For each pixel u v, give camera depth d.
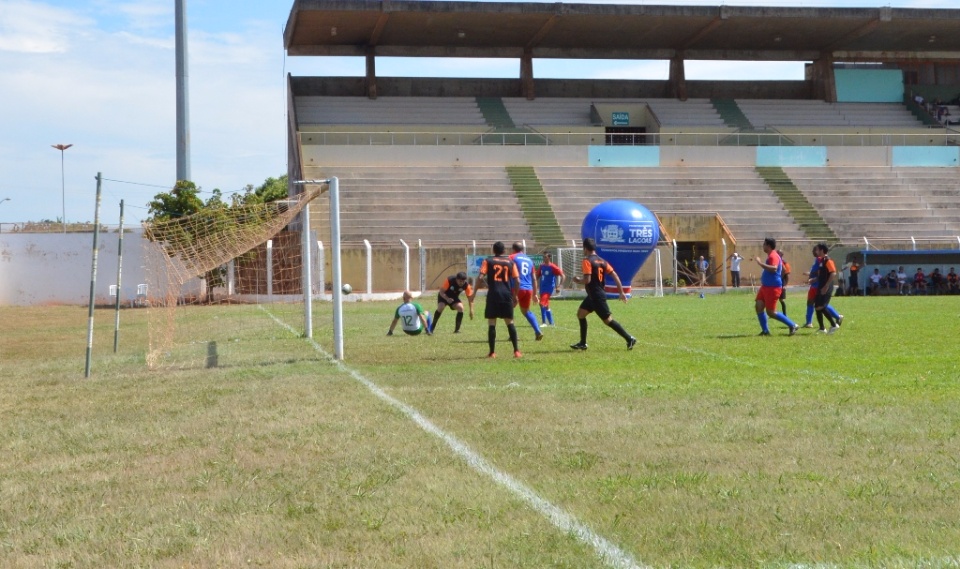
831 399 10.16
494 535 5.52
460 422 9.02
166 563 5.20
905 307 28.66
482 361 14.49
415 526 5.75
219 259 21.77
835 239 43.03
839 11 49.97
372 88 53.50
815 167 49.75
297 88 54.28
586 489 6.50
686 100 55.62
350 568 5.04
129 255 40.47
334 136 48.88
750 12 49.34
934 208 46.25
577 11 48.31
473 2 47.59
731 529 5.57
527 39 53.62
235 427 9.07
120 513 6.20
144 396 11.48
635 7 48.59
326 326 23.11
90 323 13.95
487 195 44.97
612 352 15.67
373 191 44.28
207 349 17.77
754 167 49.38
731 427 8.59
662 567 4.96
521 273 17.19
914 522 5.69
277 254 38.59
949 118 56.56
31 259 40.09
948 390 10.79
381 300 36.78
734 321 22.95
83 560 5.29
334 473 7.09
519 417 9.23
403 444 8.04
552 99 54.97
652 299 34.78
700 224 43.16
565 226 43.09
